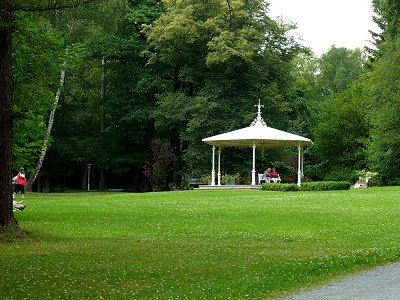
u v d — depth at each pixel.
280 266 11.61
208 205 27.78
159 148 53.50
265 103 51.81
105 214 23.31
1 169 16.14
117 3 26.62
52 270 11.39
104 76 61.88
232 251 13.66
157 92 57.44
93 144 61.03
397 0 37.09
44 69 19.28
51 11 14.73
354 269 11.38
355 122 55.97
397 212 23.38
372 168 49.44
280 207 26.03
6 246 14.57
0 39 16.00
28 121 21.97
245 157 52.28
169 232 17.67
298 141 44.38
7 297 9.14
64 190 67.38
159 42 51.94
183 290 9.69
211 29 50.38
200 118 49.19
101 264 12.01
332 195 32.75
